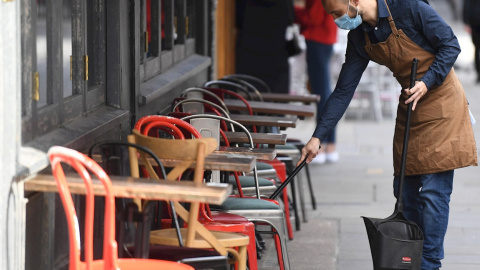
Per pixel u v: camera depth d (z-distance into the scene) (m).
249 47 14.41
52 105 6.40
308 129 18.80
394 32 7.33
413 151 7.57
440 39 7.21
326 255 9.53
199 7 12.20
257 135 8.41
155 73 9.60
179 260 5.66
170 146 5.93
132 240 5.82
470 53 32.75
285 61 14.54
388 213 11.62
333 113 7.78
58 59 6.50
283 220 7.44
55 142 6.08
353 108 21.25
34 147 5.76
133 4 8.08
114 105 7.86
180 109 9.11
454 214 11.48
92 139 6.88
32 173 5.49
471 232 10.52
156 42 9.75
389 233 7.18
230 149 7.27
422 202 7.59
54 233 6.27
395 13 7.27
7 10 5.27
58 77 6.51
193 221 6.00
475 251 9.66
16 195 5.40
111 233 5.01
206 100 9.39
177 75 10.13
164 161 6.29
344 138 17.98
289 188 13.08
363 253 9.64
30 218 5.84
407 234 7.18
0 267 5.24
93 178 5.42
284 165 9.85
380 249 6.95
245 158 6.34
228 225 6.76
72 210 5.16
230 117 9.39
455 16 46.03
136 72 8.20
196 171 5.90
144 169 6.68
